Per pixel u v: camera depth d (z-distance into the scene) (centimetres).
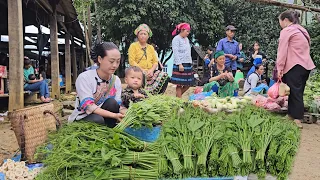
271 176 261
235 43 854
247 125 276
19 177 351
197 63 2091
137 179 255
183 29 724
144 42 620
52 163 265
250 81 807
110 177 253
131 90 442
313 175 430
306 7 932
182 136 266
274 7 1930
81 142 276
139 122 314
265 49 1911
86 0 1748
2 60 1000
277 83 623
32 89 1027
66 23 1341
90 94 358
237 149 262
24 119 408
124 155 263
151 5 1733
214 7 1923
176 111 329
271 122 285
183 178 253
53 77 1147
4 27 1301
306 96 825
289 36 594
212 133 266
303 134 623
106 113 350
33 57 1723
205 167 254
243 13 1975
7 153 509
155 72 619
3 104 920
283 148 262
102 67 361
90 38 1831
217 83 670
